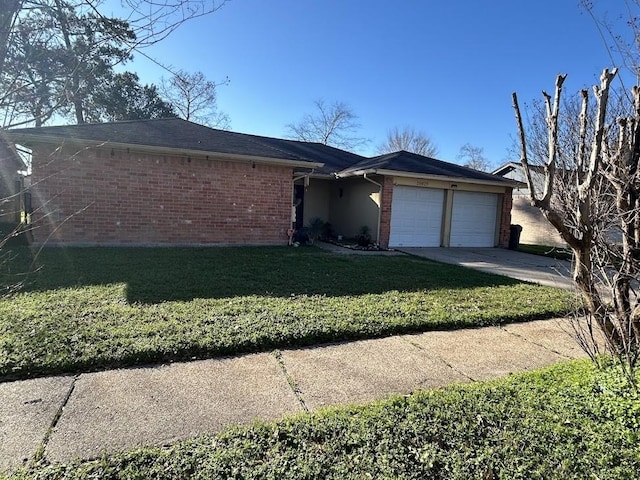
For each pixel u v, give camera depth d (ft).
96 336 11.82
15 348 10.78
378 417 7.89
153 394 9.04
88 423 7.74
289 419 7.88
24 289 17.29
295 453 6.78
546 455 6.70
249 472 6.26
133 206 31.42
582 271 9.01
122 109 53.16
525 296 20.03
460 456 6.68
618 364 9.57
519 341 13.55
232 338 12.02
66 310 14.38
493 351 12.53
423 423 7.65
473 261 33.55
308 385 9.77
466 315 15.79
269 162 35.37
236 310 14.99
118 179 30.78
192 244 33.60
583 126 8.77
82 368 10.14
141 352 10.77
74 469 6.31
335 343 12.76
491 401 8.59
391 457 6.64
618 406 8.09
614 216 8.71
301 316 14.56
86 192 29.96
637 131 8.20
